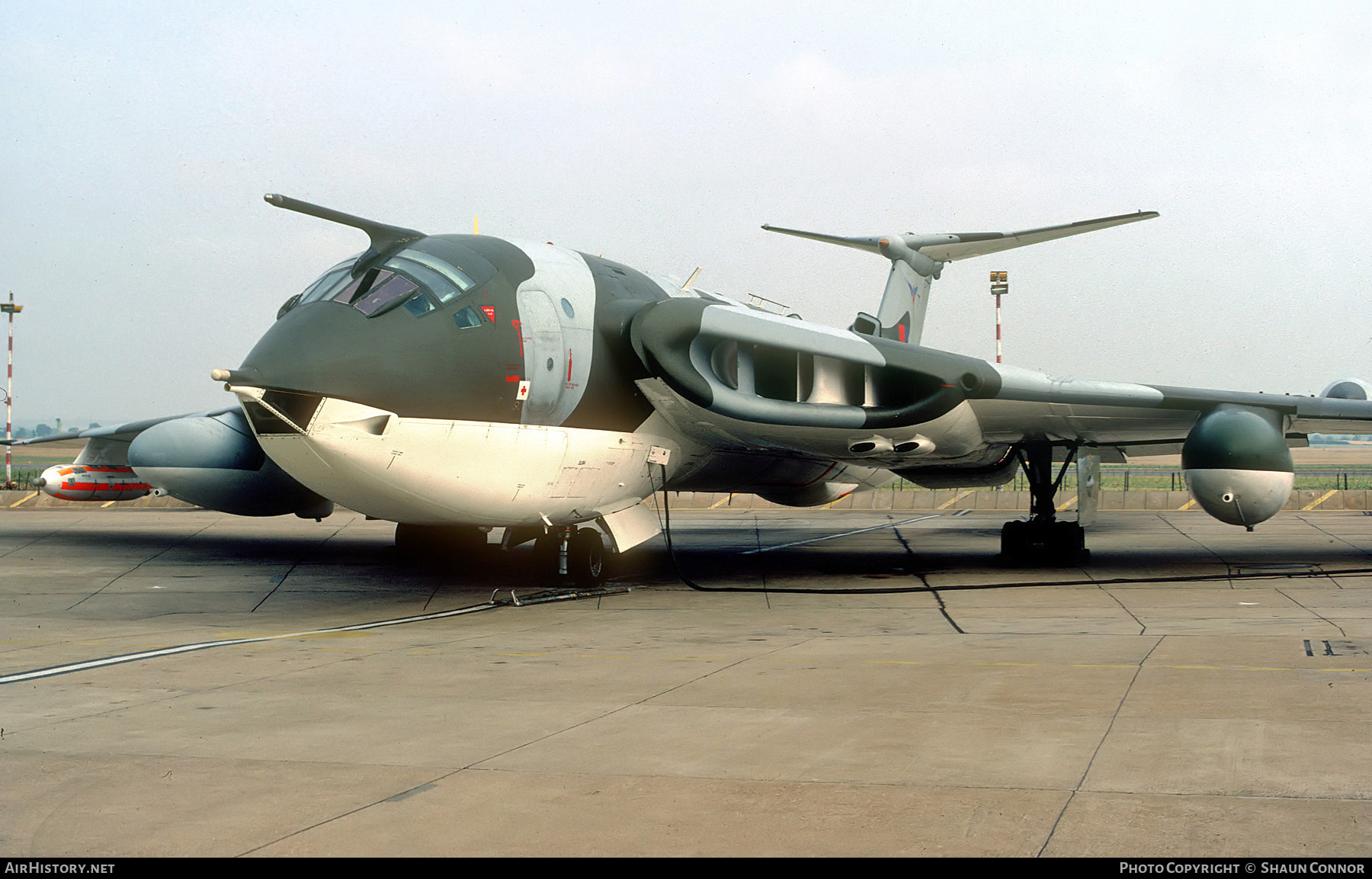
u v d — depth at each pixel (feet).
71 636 34.19
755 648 30.14
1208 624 33.94
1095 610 38.65
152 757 18.11
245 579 51.08
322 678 25.86
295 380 34.06
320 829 14.35
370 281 37.70
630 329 42.63
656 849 13.51
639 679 25.22
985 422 51.88
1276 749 17.63
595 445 42.83
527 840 13.87
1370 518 96.63
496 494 39.70
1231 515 48.08
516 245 42.93
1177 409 49.83
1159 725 19.48
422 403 36.47
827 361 48.24
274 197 36.47
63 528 84.48
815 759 17.60
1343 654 27.32
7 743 19.19
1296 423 53.16
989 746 18.17
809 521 99.60
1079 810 14.74
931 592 45.21
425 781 16.53
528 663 27.78
